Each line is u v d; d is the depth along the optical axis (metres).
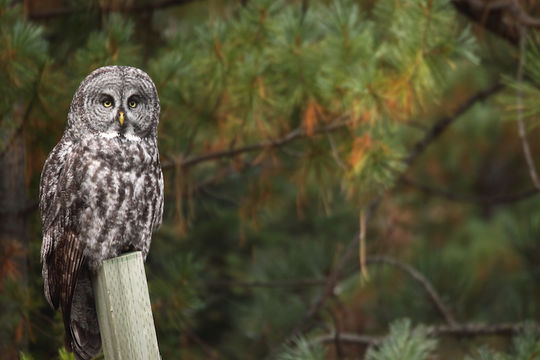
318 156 10.23
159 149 10.35
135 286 6.22
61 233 8.41
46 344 10.18
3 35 9.09
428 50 8.98
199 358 13.41
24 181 10.77
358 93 8.98
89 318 8.67
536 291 15.31
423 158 19.03
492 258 19.16
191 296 10.47
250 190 11.42
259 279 15.22
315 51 9.65
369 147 9.32
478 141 19.31
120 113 8.52
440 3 8.87
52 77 9.25
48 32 11.58
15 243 9.93
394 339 8.26
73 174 8.37
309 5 11.05
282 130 10.58
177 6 12.61
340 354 13.22
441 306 13.72
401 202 16.88
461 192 19.95
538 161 19.95
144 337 6.20
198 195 11.92
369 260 14.08
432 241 19.53
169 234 13.73
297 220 16.80
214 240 15.58
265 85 9.71
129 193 8.54
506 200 14.09
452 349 13.45
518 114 9.98
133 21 11.83
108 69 8.69
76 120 8.59
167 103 9.82
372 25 9.66
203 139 10.59
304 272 15.48
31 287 10.30
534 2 11.55
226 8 12.16
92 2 11.28
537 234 15.42
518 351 8.72
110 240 8.55
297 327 13.25
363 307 16.09
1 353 9.63
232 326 15.38
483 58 12.62
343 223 16.77
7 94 9.11
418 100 9.41
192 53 10.02
